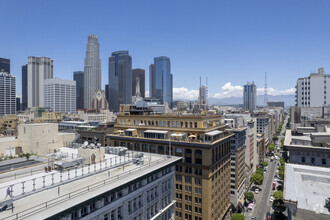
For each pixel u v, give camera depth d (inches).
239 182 4660.4
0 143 2442.2
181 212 3134.8
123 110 4500.5
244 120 5856.3
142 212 1925.4
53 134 2714.1
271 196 4972.9
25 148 2551.7
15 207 1274.6
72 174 1806.1
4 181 1652.3
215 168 3166.8
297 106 7805.1
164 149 3223.4
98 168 1972.2
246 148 5620.1
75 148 2755.9
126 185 1683.1
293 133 4638.3
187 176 3070.9
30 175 1786.4
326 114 6190.9
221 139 3267.7
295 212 1208.2
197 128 3137.3
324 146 3011.8
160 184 2182.6
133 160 2206.0
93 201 1430.9
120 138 3604.8
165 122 3452.3
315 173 1766.7
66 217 1293.1
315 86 7465.6
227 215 3774.6
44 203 1249.4
